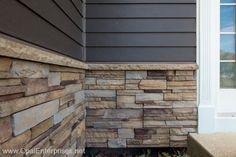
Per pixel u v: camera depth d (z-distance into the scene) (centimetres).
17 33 97
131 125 247
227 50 269
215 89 263
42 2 125
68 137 176
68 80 176
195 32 251
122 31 249
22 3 101
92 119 247
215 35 262
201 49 250
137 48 249
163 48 249
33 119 111
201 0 251
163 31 249
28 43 108
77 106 208
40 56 114
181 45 249
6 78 88
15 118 94
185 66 244
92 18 249
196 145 216
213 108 249
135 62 249
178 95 248
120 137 247
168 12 250
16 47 92
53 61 133
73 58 199
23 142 101
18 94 97
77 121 207
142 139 247
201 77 249
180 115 248
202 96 249
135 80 246
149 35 250
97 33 249
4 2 87
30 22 110
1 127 84
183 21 250
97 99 247
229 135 236
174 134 247
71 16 190
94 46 249
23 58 98
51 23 139
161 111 247
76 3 209
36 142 114
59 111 153
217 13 263
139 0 249
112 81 247
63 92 162
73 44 199
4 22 87
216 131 251
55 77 145
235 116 256
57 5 151
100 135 247
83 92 237
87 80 247
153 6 249
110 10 250
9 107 90
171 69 245
